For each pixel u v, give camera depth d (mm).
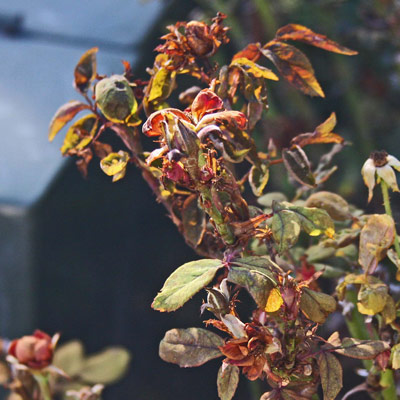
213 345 954
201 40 980
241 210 942
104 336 1869
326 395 942
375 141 2258
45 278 1651
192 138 902
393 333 990
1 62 1905
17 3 2104
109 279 1844
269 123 1888
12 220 1550
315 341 950
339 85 2232
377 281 966
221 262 927
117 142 1683
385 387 1004
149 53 1944
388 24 1937
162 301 913
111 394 1918
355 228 1030
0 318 1656
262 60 2082
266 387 1323
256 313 924
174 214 1004
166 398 2021
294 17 2178
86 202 1702
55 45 1962
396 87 2143
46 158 1617
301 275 1033
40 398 1071
